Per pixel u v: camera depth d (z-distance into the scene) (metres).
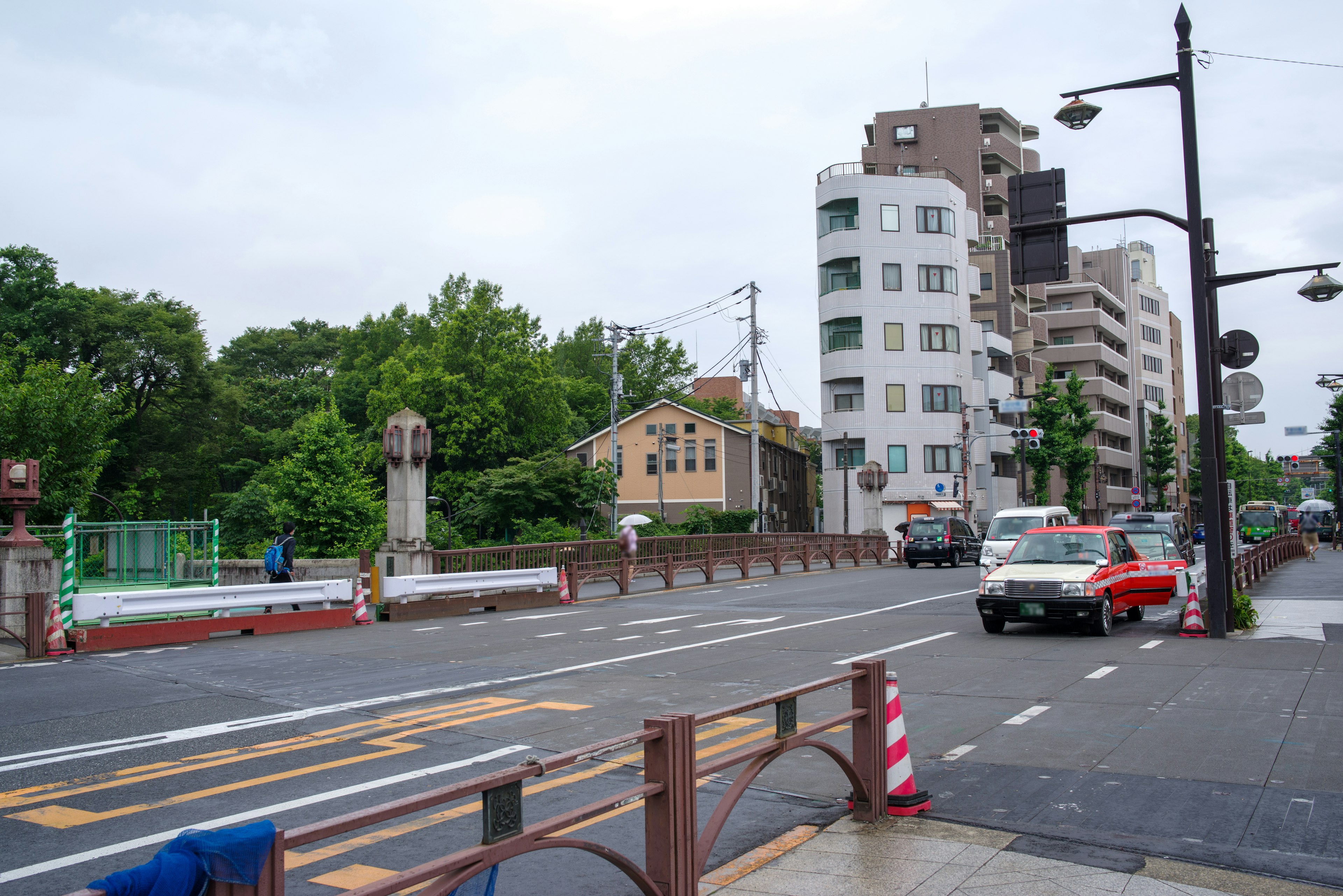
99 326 44.62
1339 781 6.52
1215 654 12.42
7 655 13.77
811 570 34.12
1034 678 10.97
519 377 52.81
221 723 8.94
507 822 3.28
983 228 64.31
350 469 32.88
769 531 52.53
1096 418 70.94
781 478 65.50
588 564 23.78
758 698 4.70
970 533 37.31
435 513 40.03
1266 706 9.02
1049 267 14.88
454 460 52.81
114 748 7.95
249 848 2.49
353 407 59.44
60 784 6.85
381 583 19.27
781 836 5.67
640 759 7.51
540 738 8.24
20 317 42.03
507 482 41.03
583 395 66.81
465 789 3.15
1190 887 4.73
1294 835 5.47
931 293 52.72
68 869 5.16
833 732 8.56
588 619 18.58
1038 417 58.47
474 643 14.95
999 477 59.31
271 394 58.59
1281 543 33.84
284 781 6.91
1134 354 87.25
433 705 9.77
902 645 13.92
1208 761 7.14
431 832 5.79
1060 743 7.82
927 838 5.52
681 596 24.27
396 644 14.96
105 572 21.47
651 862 3.94
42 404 25.28
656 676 11.42
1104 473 77.12
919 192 52.97
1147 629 15.62
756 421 40.78
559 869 5.26
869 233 52.25
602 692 10.41
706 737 8.28
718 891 4.76
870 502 42.44
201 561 23.80
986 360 56.88
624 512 54.25
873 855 5.24
